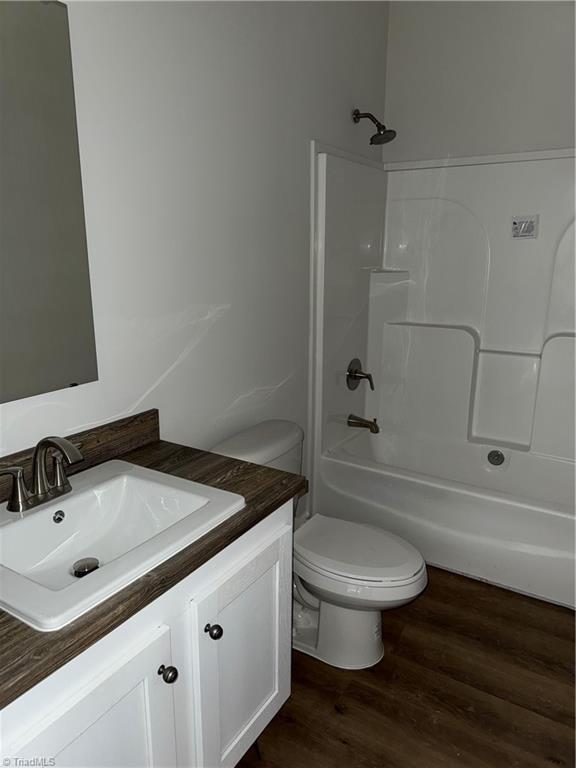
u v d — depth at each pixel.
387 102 2.79
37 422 1.33
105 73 1.35
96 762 0.93
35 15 1.18
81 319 1.39
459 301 2.81
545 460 2.60
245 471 1.43
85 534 1.28
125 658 0.95
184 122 1.60
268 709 1.48
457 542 2.27
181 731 1.14
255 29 1.82
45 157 1.25
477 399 2.83
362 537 1.90
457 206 2.72
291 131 2.08
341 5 2.28
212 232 1.77
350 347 2.67
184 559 1.04
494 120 2.56
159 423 1.67
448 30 2.57
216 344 1.87
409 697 1.77
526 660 1.92
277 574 1.40
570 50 2.35
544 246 2.57
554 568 2.12
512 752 1.58
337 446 2.66
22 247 1.25
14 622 0.86
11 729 0.78
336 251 2.42
